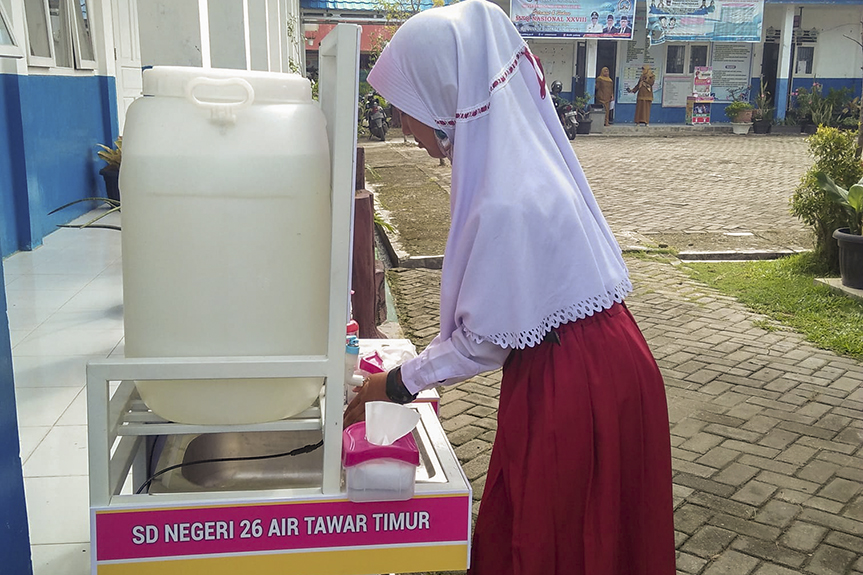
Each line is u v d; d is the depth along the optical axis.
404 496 1.30
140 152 1.23
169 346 1.27
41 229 6.37
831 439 3.62
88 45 7.70
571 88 22.00
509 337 1.49
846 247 5.83
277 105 1.28
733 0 20.19
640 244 7.65
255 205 1.24
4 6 5.50
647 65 22.06
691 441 3.58
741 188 11.35
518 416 1.57
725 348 4.86
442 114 1.57
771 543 2.78
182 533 1.27
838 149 6.48
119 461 1.43
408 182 11.40
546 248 1.49
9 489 1.53
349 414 1.59
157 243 1.24
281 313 1.29
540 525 1.54
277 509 1.29
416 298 5.88
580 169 1.68
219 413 1.32
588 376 1.54
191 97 1.23
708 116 21.72
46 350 3.95
